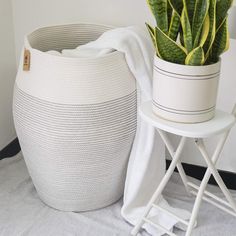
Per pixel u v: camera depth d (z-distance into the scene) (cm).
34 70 129
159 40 107
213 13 102
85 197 143
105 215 146
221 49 108
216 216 149
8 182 165
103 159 134
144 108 120
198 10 104
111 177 141
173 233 134
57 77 124
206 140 164
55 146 129
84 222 143
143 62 133
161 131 129
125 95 131
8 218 144
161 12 109
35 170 142
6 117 183
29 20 173
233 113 133
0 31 168
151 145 136
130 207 144
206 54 107
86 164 133
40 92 127
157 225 133
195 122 110
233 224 145
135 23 159
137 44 134
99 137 129
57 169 135
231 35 125
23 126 134
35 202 153
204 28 104
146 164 138
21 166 178
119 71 129
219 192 164
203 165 171
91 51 140
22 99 133
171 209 147
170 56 108
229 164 166
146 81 133
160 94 111
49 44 157
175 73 105
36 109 128
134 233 137
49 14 169
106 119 128
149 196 149
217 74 108
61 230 139
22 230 138
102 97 126
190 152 170
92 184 140
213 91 109
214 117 115
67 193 141
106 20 162
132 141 139
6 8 169
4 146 184
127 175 143
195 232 141
